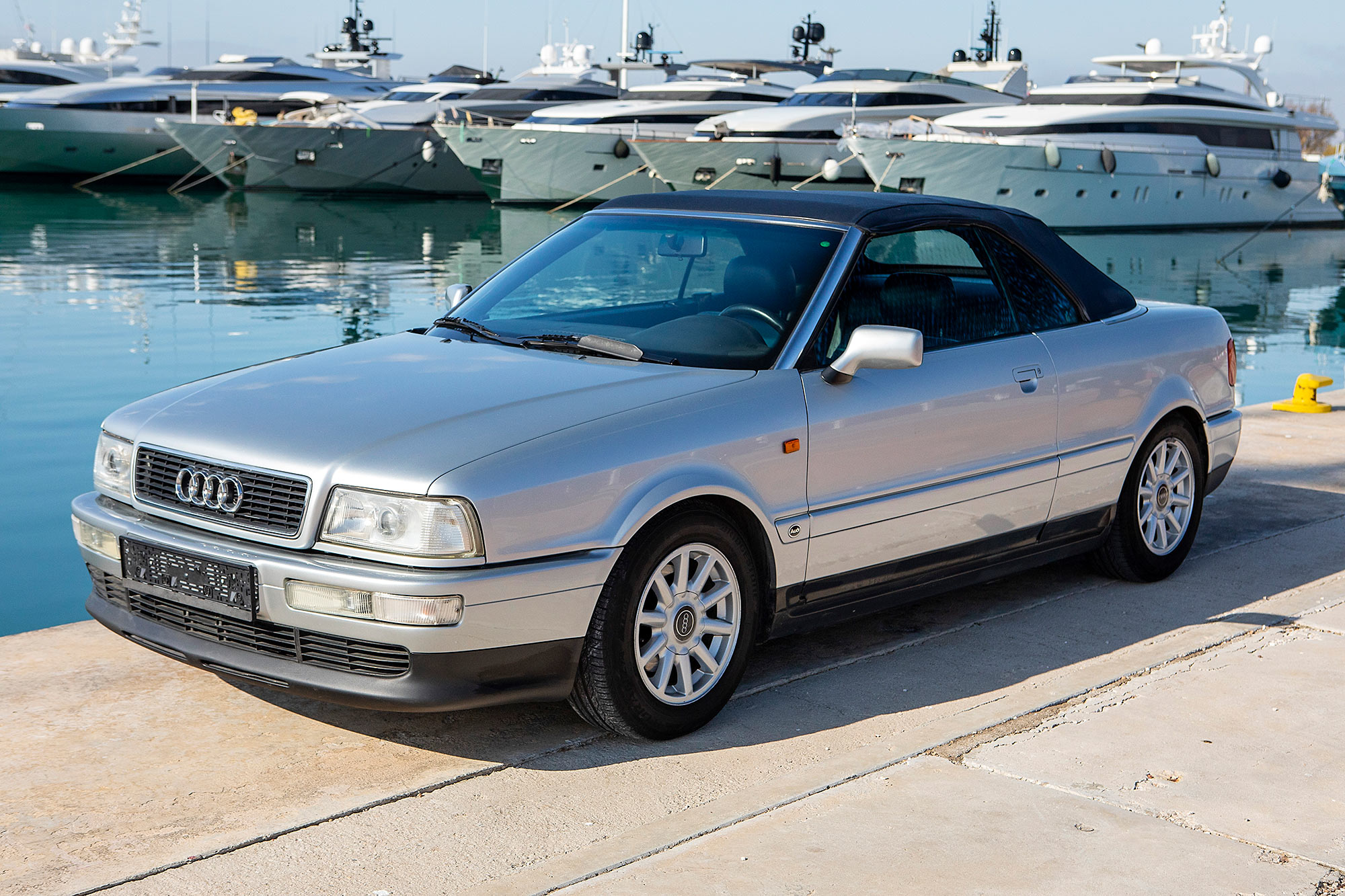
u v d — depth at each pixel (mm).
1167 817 3084
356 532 3213
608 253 4512
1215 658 4234
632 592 3451
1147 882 2779
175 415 3660
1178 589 5184
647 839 2963
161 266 21812
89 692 3920
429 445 3289
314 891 2801
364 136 40094
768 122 34031
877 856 2877
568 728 3725
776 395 3793
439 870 2900
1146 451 5090
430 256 24828
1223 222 35062
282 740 3600
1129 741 3535
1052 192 31406
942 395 4203
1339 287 23500
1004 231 4723
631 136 37094
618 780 3391
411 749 3559
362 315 16188
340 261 23594
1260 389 12695
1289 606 4902
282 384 3805
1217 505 6535
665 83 42781
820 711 3891
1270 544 5828
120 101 42719
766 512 3738
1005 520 4523
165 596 3488
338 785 3326
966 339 4418
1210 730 3619
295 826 3098
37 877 2836
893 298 4230
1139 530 5141
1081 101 34000
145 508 3572
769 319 4004
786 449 3770
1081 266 5012
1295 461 7484
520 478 3244
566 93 42156
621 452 3418
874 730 3754
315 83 47094
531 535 3254
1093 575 5395
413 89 44656
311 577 3205
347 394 3666
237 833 3055
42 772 3371
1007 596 5098
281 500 3307
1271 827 3047
